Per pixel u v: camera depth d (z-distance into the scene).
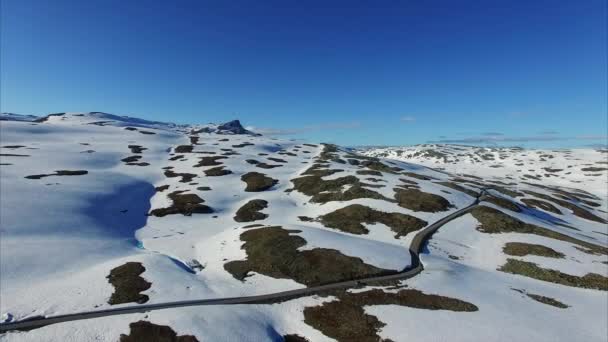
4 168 100.81
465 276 53.50
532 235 75.69
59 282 47.38
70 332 34.56
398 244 67.81
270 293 47.25
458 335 36.47
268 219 85.81
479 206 92.12
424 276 51.97
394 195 96.38
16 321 37.09
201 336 34.75
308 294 46.75
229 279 52.06
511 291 49.38
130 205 91.12
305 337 38.03
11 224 64.25
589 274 56.91
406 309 42.25
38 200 77.94
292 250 59.03
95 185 97.44
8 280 46.22
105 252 61.28
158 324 36.25
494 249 67.88
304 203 100.31
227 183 115.06
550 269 58.47
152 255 59.53
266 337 36.75
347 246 60.84
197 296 45.31
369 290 47.38
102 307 40.88
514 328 37.97
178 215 87.06
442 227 77.44
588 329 39.38
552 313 43.03
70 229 68.62
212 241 69.88
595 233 97.69
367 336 37.19
